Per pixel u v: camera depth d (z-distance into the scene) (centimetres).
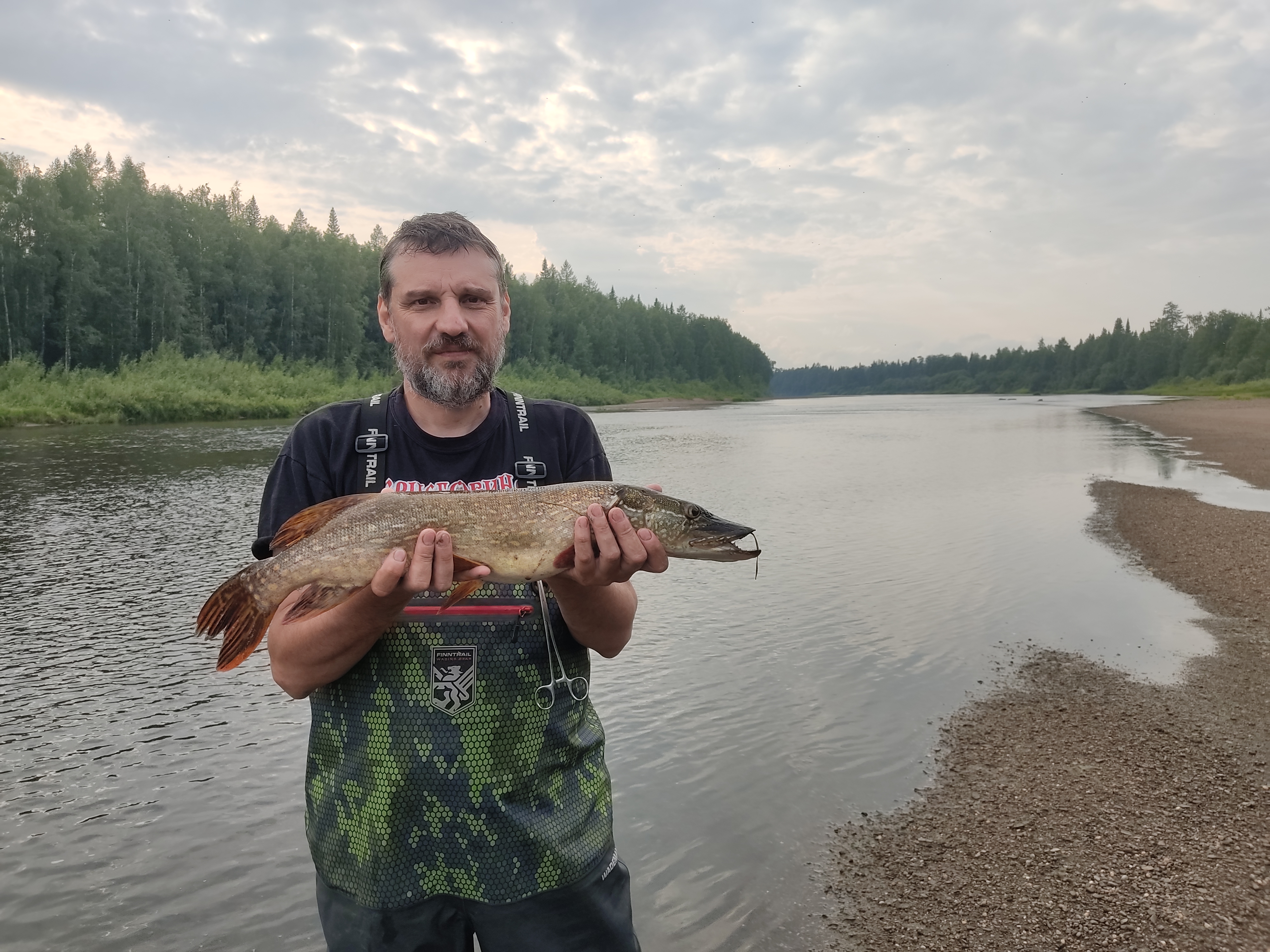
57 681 979
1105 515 2073
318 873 295
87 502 2200
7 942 544
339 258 9119
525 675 286
